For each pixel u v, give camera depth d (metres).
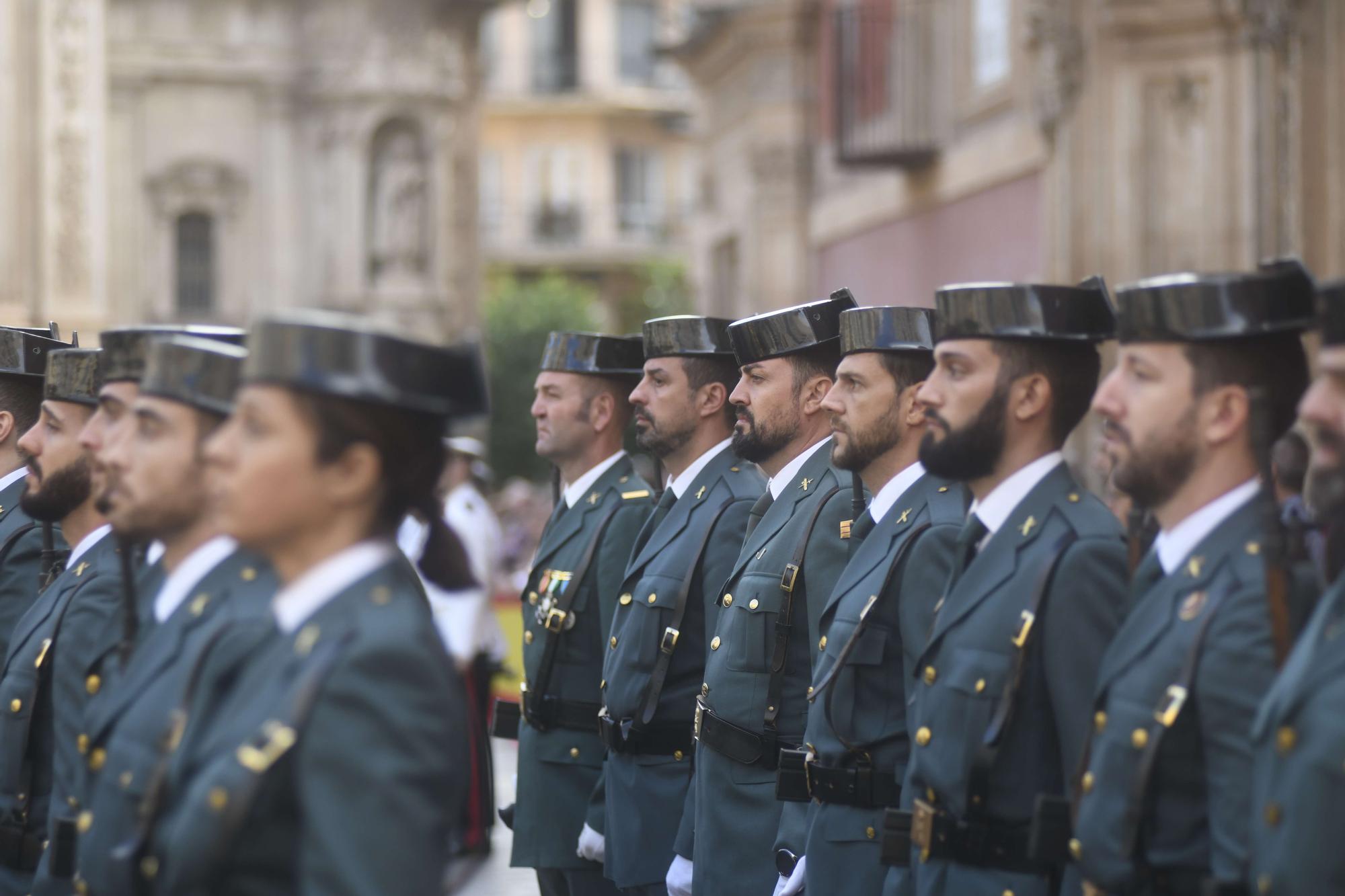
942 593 5.14
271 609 3.79
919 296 23.66
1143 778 4.02
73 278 23.50
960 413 4.76
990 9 20.95
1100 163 16.53
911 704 4.96
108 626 5.01
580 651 7.42
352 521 3.66
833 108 27.88
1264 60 15.20
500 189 59.69
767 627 6.15
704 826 6.22
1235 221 15.66
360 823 3.35
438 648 3.56
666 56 35.72
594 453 7.66
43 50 21.06
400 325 40.69
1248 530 4.05
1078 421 4.84
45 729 5.38
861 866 5.36
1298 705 3.55
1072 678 4.51
